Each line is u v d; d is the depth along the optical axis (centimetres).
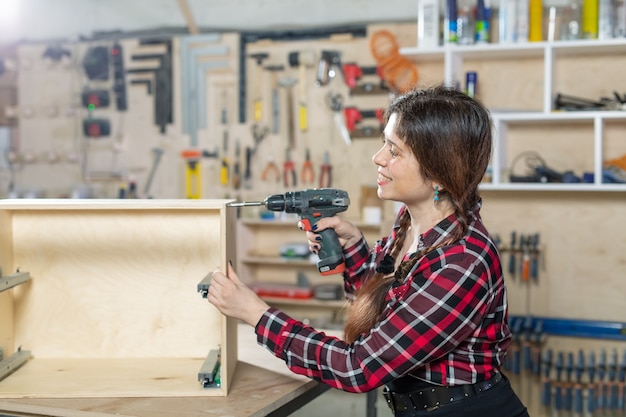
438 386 169
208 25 498
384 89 445
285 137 475
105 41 502
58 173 514
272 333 175
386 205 444
